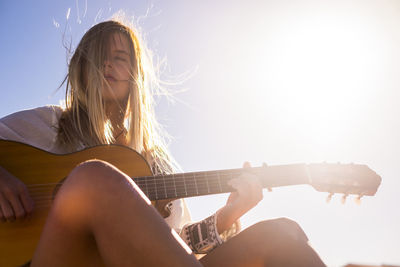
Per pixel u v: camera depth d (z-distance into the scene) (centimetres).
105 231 72
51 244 73
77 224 73
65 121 174
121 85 194
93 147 150
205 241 151
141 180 153
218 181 165
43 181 141
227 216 155
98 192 73
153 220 73
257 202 161
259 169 175
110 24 204
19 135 165
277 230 123
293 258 115
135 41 215
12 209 117
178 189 159
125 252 71
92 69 184
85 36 201
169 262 70
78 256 74
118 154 154
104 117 180
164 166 196
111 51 196
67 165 145
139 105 198
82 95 184
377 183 181
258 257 120
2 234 121
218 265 124
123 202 73
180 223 175
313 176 179
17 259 120
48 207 133
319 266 112
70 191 74
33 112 175
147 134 203
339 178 179
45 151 145
